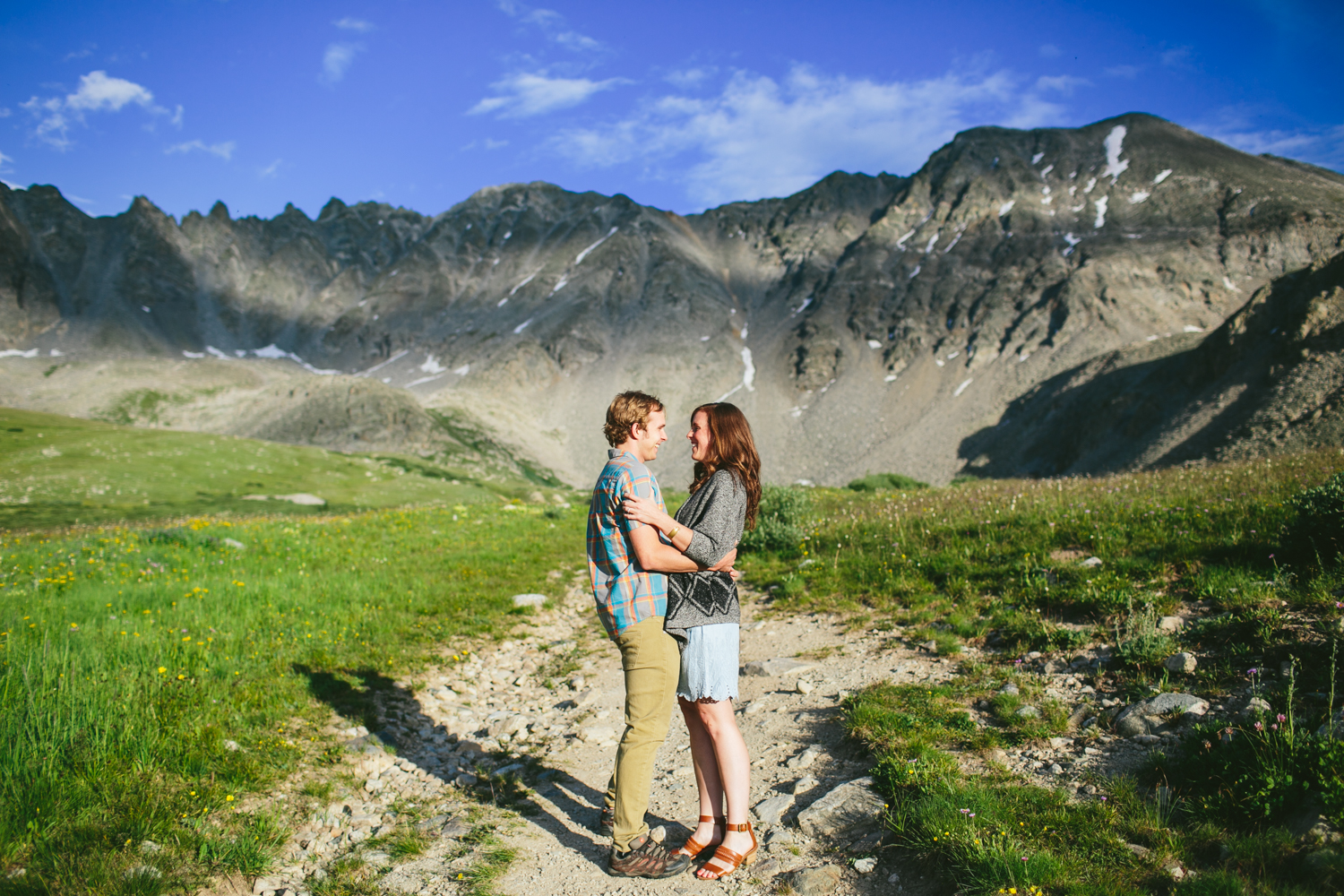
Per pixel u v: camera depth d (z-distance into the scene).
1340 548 6.02
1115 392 134.25
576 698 6.61
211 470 65.12
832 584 9.73
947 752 4.38
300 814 4.12
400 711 6.03
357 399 182.62
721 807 3.78
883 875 3.30
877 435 196.50
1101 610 6.47
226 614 7.84
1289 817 3.06
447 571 12.23
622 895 3.34
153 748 4.40
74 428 72.38
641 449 3.71
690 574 3.55
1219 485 11.33
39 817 3.50
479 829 4.04
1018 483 20.95
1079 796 3.69
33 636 6.43
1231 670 4.73
